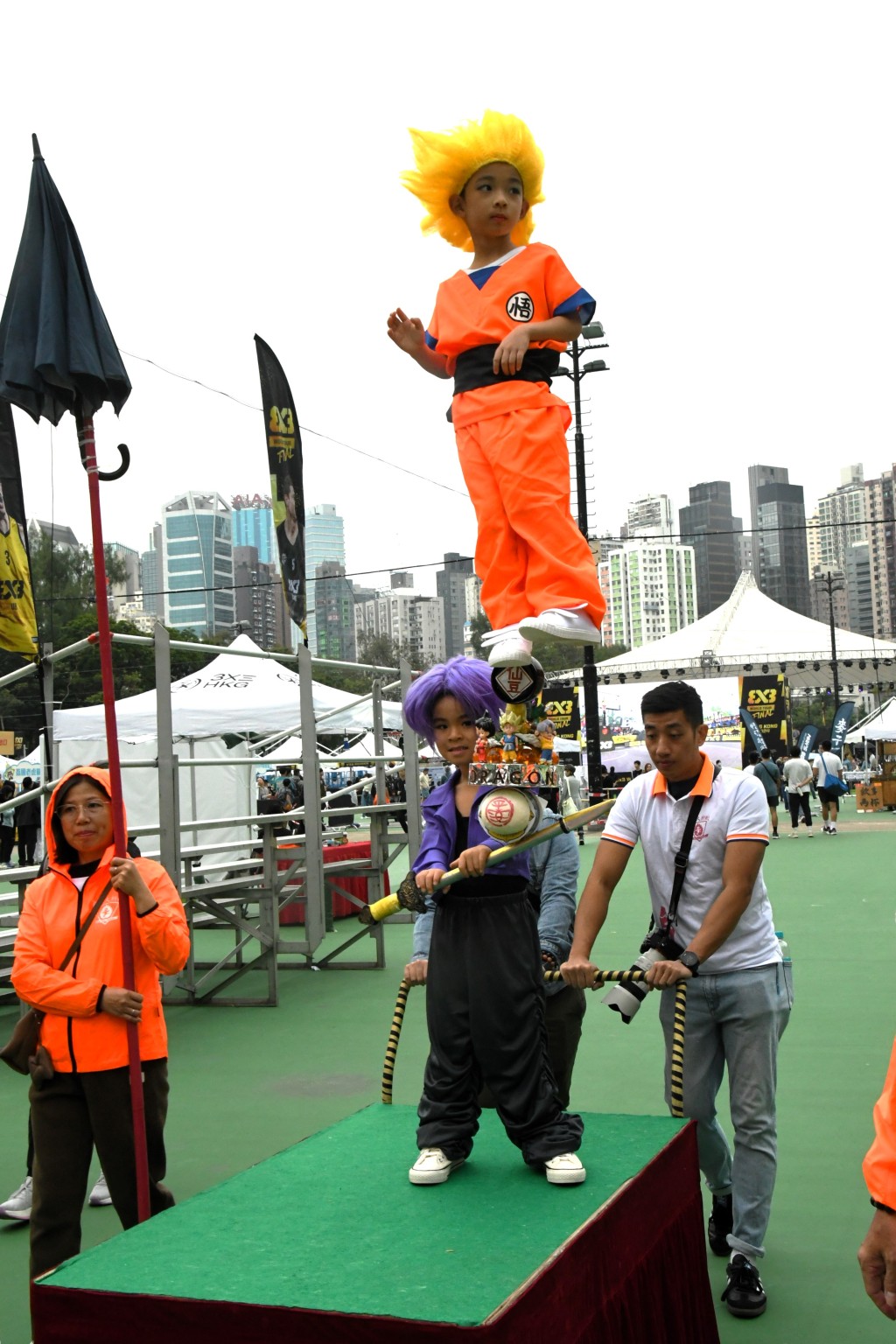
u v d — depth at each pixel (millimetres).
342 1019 8797
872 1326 3764
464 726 3131
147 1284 2311
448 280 3324
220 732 13516
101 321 3648
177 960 3729
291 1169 3006
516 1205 2660
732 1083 3963
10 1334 3914
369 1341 2094
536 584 2973
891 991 8828
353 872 11594
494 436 3084
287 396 10352
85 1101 3672
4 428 8492
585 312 3164
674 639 51344
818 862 19000
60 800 3896
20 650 8375
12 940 9055
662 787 3998
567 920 3984
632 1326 2611
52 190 3648
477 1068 2971
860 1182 5027
